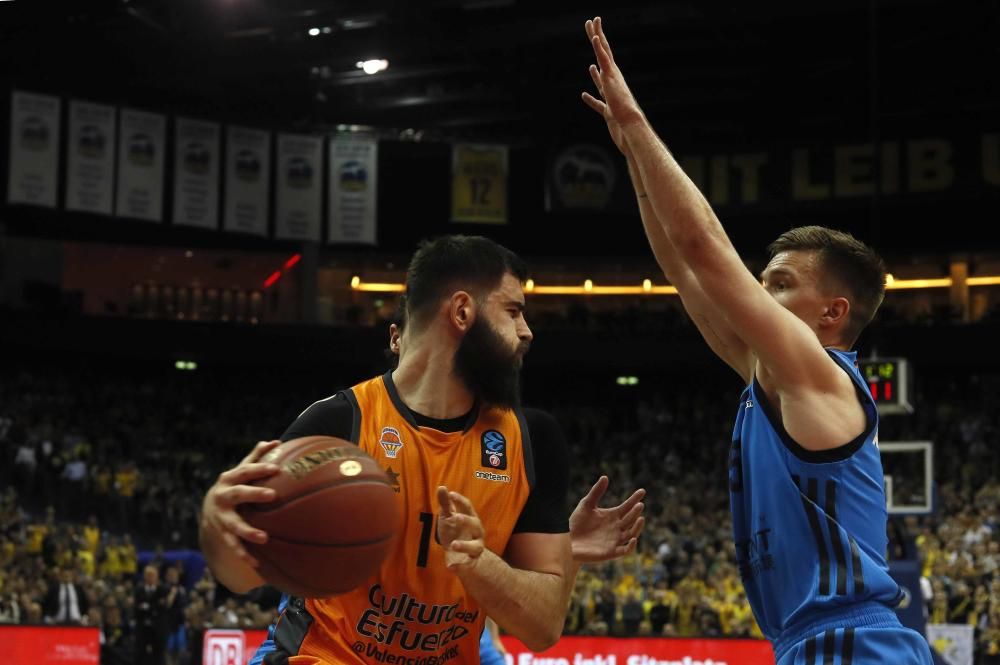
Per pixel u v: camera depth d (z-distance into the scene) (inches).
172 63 1423.5
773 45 1387.8
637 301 1723.7
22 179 1244.5
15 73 1440.7
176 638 741.9
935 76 1446.9
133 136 1302.9
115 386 1513.3
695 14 1270.9
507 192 1499.8
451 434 140.1
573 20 1291.8
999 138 1384.1
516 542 144.6
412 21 1322.6
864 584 135.0
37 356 1557.6
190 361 1589.6
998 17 1288.1
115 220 1581.0
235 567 127.1
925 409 1449.3
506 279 144.6
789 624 139.6
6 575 839.1
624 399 1688.0
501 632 566.6
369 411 139.7
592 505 154.0
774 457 141.3
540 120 1571.1
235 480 121.0
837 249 151.8
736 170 1475.1
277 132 1432.1
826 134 1568.7
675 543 1019.3
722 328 165.2
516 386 144.7
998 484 1187.3
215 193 1349.7
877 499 140.6
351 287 1707.7
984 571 860.0
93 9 1274.6
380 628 137.9
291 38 1376.7
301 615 140.1
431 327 142.6
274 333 1588.3
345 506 120.5
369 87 1565.0
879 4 1249.4
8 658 580.4
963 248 1589.6
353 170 1414.9
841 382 139.3
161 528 1157.7
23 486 1146.0
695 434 1472.7
